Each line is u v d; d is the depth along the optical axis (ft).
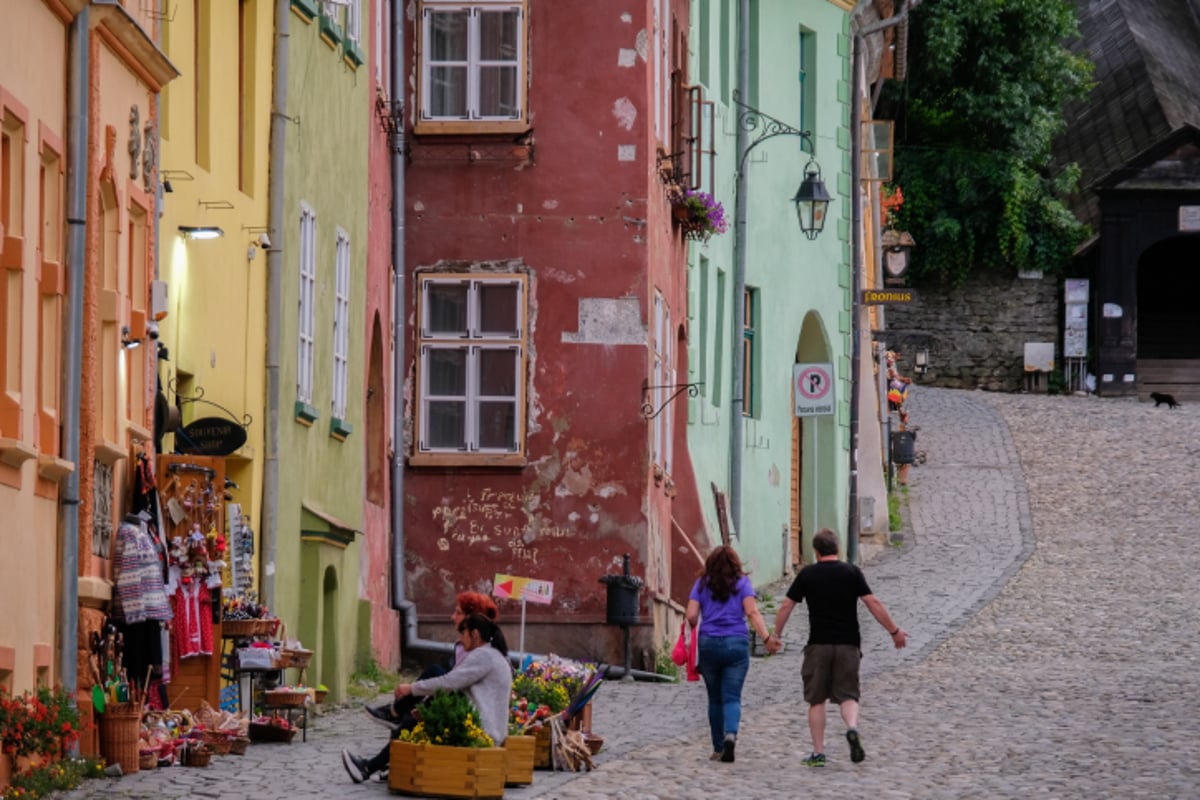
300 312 73.00
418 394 91.81
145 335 55.52
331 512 77.87
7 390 46.80
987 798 54.03
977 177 219.20
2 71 45.47
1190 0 273.13
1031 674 88.12
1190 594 116.26
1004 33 224.12
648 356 91.86
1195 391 224.53
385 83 89.04
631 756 61.72
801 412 113.80
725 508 115.65
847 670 60.34
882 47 164.55
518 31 91.86
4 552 45.68
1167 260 235.81
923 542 138.62
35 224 48.29
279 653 61.98
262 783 51.96
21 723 45.55
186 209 60.70
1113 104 241.76
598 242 91.81
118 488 54.03
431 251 92.12
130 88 54.75
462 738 52.26
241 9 67.56
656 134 94.94
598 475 91.76
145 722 54.08
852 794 54.39
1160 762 61.31
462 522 91.76
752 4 128.47
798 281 134.92
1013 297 222.28
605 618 91.15
